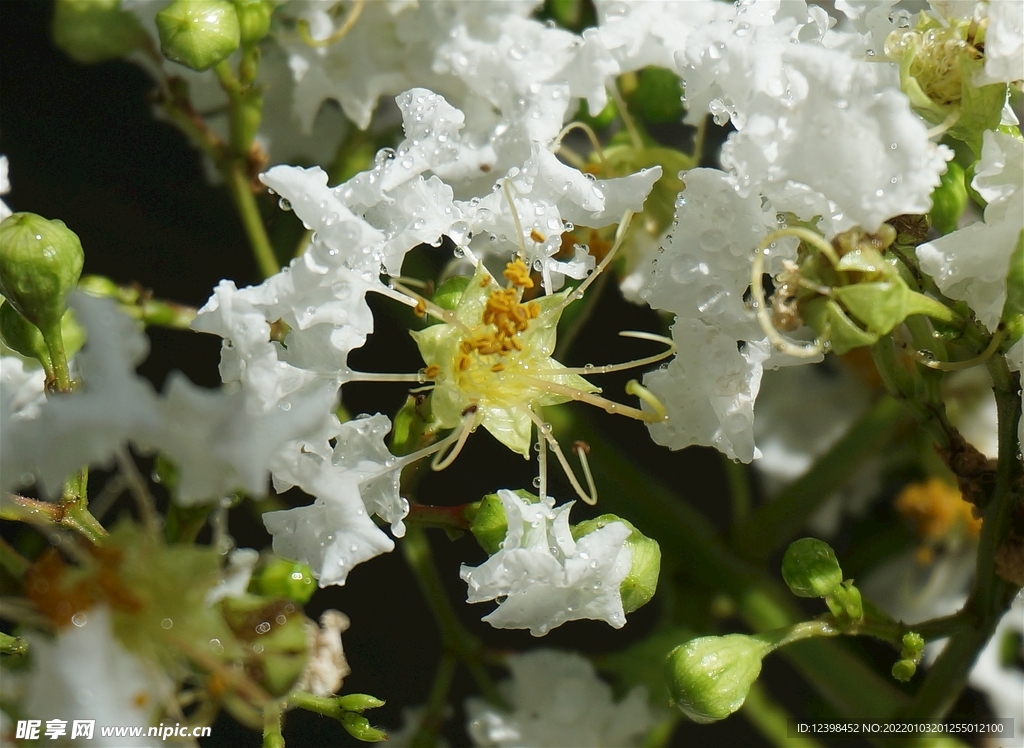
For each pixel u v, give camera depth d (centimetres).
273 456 30
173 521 30
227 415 29
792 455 37
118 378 29
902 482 37
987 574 31
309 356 30
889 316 30
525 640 38
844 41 31
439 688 34
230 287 30
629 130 33
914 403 31
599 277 33
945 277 30
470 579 30
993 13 30
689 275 31
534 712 34
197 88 35
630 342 38
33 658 29
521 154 32
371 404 38
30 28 38
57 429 29
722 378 31
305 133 34
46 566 29
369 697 31
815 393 37
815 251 30
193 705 30
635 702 34
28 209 38
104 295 33
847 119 30
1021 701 36
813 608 37
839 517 37
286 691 30
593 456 35
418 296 31
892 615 37
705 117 32
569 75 32
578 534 31
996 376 31
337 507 30
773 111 30
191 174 38
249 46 33
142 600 29
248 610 30
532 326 31
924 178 29
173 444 29
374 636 38
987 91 30
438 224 31
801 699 37
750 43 30
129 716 29
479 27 33
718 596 35
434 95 31
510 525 30
